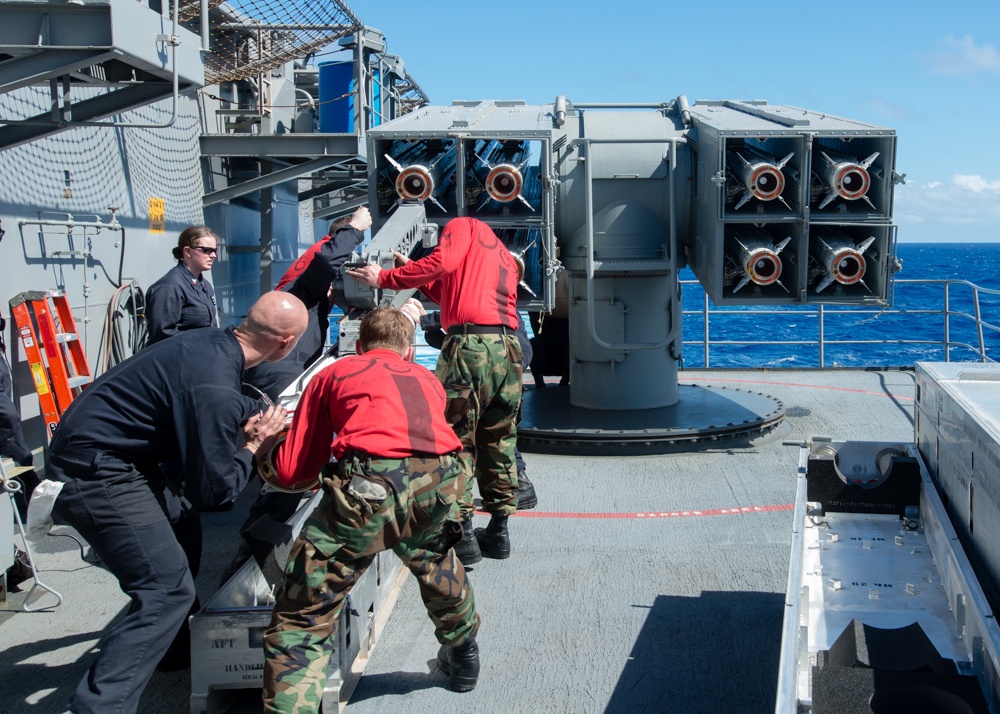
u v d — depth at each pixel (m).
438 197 6.85
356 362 3.37
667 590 4.62
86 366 7.13
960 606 3.04
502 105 8.23
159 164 9.41
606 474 6.63
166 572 3.30
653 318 7.70
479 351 4.69
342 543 3.10
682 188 7.30
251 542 3.91
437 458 3.24
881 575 3.54
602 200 7.30
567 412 7.79
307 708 3.06
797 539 3.28
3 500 4.66
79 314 7.64
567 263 7.47
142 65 4.95
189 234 6.16
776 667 3.81
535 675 3.80
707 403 8.09
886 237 6.56
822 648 3.01
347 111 11.17
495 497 5.02
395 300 4.96
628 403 7.80
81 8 4.51
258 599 3.77
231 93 11.77
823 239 6.63
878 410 8.77
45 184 7.13
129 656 3.21
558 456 7.14
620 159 7.20
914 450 4.40
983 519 3.16
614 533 5.45
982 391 3.77
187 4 7.53
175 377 3.22
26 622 4.50
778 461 6.87
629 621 4.28
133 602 3.37
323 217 16.45
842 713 2.45
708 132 6.79
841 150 6.70
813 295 6.69
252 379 5.38
